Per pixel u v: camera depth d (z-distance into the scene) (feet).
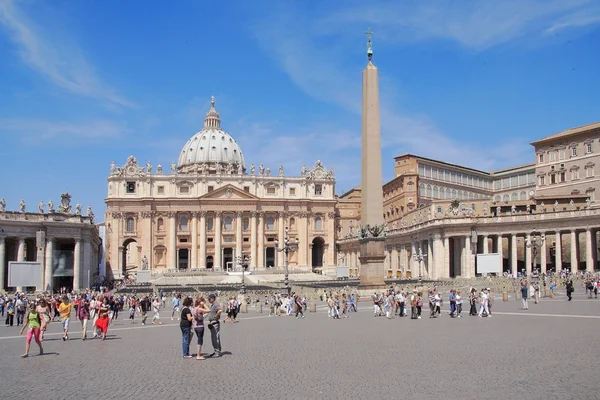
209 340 88.58
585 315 109.81
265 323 121.90
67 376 56.90
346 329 101.35
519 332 86.12
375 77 164.35
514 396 45.52
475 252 278.26
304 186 504.43
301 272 438.40
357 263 474.90
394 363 61.46
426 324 106.32
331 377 54.54
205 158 635.25
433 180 447.42
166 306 205.67
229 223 488.44
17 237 249.14
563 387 48.08
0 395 48.73
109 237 472.44
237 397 47.06
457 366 58.65
